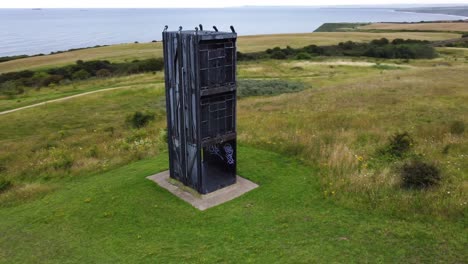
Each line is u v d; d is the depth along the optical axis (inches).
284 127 663.1
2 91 1619.1
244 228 347.6
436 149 500.4
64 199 439.5
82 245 342.6
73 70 2076.8
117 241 342.6
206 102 385.1
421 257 295.4
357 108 807.1
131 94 1416.1
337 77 1628.9
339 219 352.5
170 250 323.3
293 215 364.2
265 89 1384.1
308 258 300.2
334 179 426.6
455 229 325.1
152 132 756.0
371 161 476.4
